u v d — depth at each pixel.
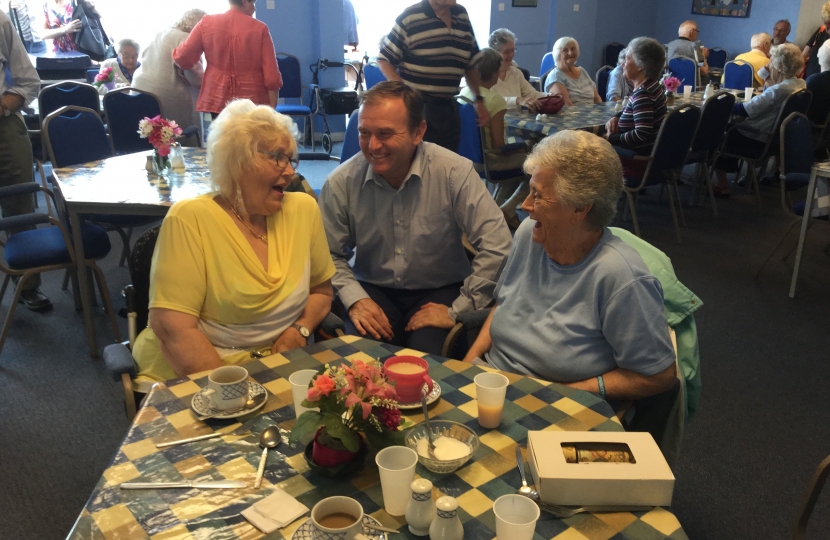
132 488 1.04
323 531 0.87
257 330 1.67
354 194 2.12
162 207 2.57
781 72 5.03
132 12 6.77
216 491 1.04
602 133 4.35
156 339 1.69
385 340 2.01
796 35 8.01
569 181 1.39
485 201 2.08
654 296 1.44
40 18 5.99
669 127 3.95
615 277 1.43
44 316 3.19
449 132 3.74
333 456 1.06
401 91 1.92
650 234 4.55
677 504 2.01
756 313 3.37
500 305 1.70
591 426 1.23
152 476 1.07
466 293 2.05
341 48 6.83
